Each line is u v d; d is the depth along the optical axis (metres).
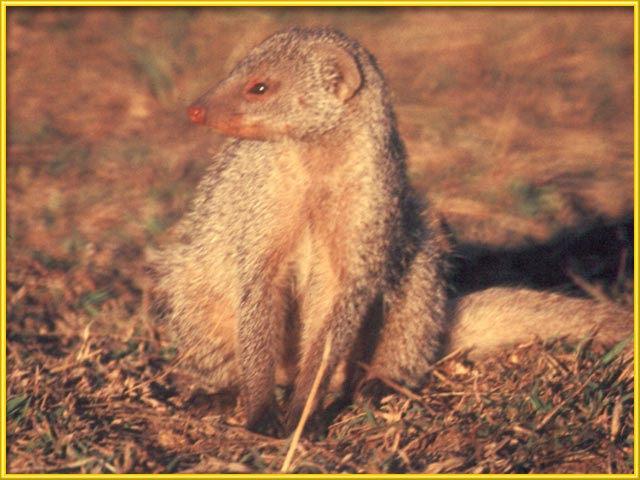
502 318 8.67
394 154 7.75
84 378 8.05
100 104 16.12
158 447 7.08
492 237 11.36
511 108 15.49
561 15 19.17
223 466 6.59
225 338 8.36
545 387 7.68
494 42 18.02
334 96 7.53
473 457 6.77
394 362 8.26
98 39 18.56
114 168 13.87
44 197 12.95
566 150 13.90
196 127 15.38
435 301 8.29
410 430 7.22
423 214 8.34
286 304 8.02
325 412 7.83
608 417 7.28
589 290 9.77
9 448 6.92
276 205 7.68
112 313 9.73
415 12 19.62
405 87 16.34
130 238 11.82
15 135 14.91
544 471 6.68
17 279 10.57
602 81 16.41
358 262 7.61
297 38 7.70
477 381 8.08
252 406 7.63
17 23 19.00
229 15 19.50
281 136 7.62
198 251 8.34
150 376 8.40
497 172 13.14
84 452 6.80
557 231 11.41
